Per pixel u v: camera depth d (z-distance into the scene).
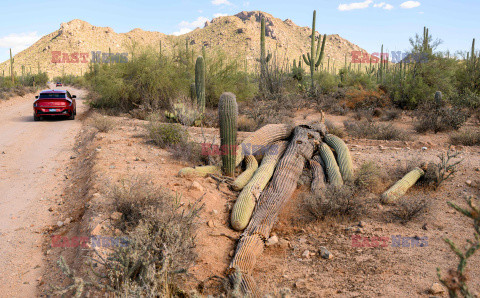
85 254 4.08
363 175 7.16
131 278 3.46
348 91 23.72
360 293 3.78
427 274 4.10
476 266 4.22
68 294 3.58
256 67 28.34
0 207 5.89
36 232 5.04
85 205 5.41
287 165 7.45
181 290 3.59
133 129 12.60
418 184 7.26
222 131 7.42
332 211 5.90
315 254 4.80
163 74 18.25
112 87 18.08
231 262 4.39
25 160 8.92
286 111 18.92
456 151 9.96
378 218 5.87
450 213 5.90
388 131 12.51
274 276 4.26
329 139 9.14
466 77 24.20
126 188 5.33
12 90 34.25
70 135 12.55
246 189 6.34
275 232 5.56
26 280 3.93
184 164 8.12
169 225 3.86
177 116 13.90
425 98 19.56
